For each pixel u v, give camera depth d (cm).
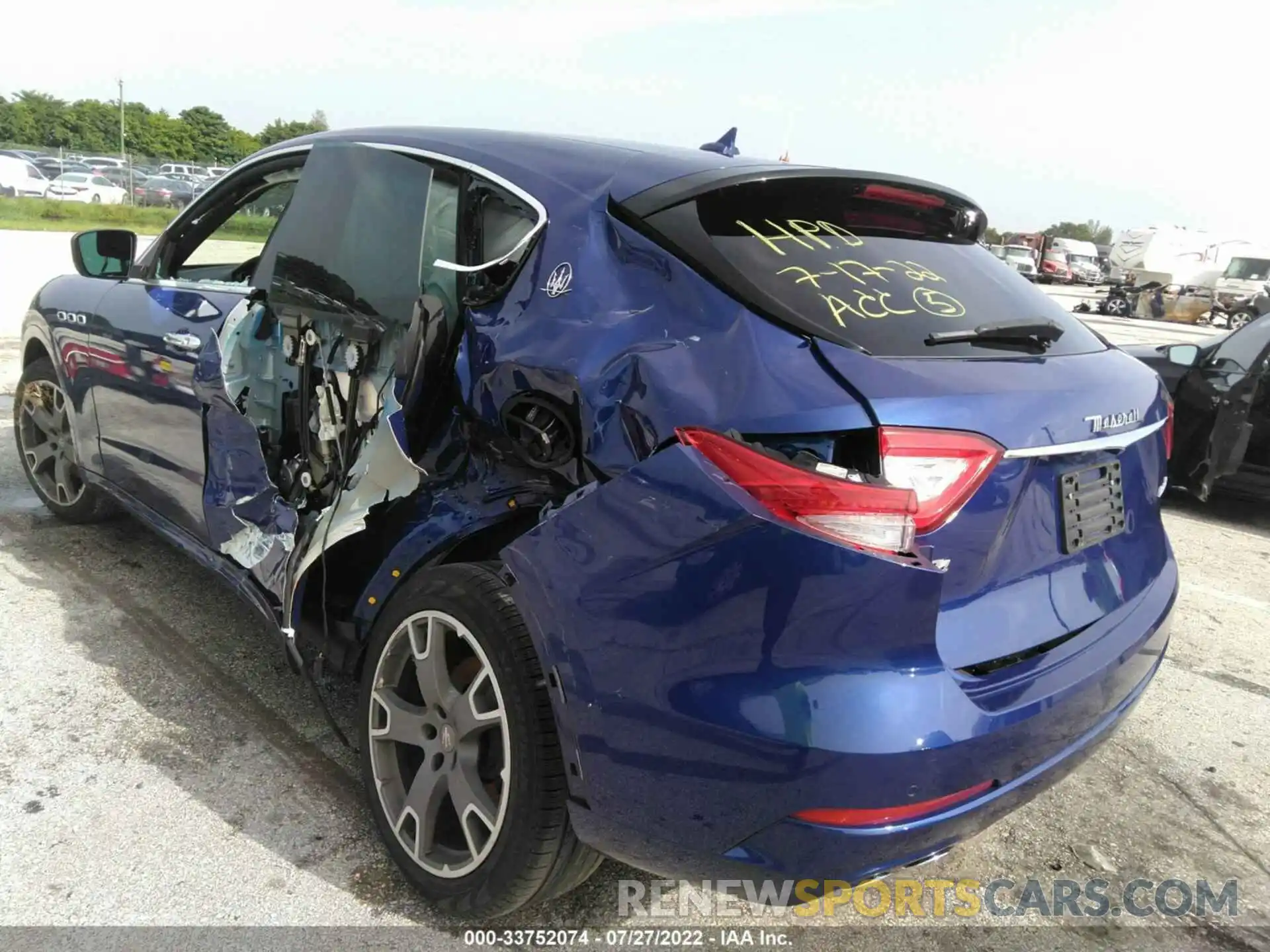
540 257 229
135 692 304
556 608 194
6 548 404
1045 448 192
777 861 175
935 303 212
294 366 286
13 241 1989
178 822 246
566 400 208
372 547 256
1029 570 202
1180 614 458
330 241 277
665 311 205
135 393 339
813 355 185
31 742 274
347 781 269
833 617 166
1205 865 268
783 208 227
